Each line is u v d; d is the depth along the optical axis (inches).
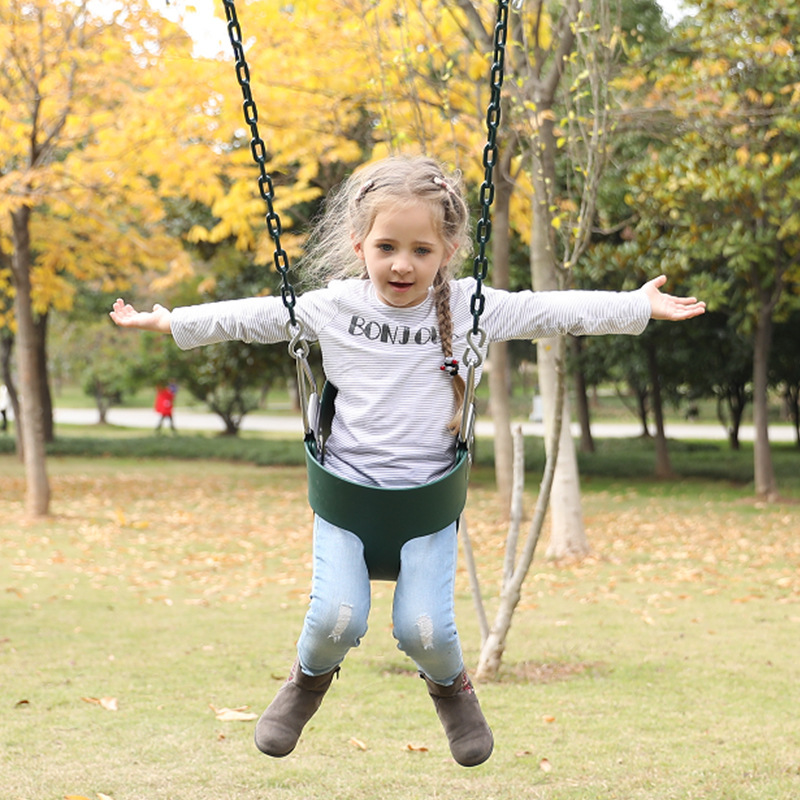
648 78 425.1
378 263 86.8
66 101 414.9
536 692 207.3
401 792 149.9
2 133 414.0
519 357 1121.4
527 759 164.6
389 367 91.0
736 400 967.6
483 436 1127.0
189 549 408.5
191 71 380.2
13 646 239.0
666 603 303.1
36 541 413.4
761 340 572.7
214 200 442.9
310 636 90.2
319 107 389.4
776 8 414.6
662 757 165.8
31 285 510.6
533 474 757.3
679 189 457.1
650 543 422.3
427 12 316.8
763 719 187.2
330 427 94.0
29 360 478.0
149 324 94.7
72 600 299.0
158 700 196.7
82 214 463.8
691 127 398.6
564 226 251.1
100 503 557.9
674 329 673.0
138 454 902.4
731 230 492.1
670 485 676.7
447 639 89.8
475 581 229.5
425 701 199.9
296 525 489.1
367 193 87.0
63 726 178.7
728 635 259.1
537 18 283.6
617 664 229.8
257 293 686.5
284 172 430.9
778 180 464.4
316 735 177.8
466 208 91.1
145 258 505.7
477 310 91.8
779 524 475.2
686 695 204.1
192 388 1110.4
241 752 167.0
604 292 96.0
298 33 368.2
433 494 88.0
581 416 864.3
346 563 89.3
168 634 256.4
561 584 335.3
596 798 147.1
